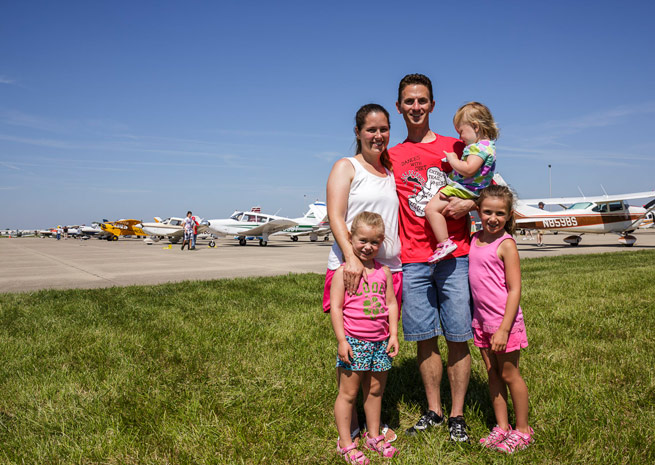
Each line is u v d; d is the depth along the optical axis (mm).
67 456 1989
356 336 1973
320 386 2785
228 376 3031
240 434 2168
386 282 2068
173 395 2674
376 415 2092
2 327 4406
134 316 4863
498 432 2160
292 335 3998
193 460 1958
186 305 5465
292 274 8867
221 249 23438
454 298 2254
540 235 21250
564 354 3340
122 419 2350
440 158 2365
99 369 3107
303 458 1996
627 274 7617
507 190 2062
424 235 2305
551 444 2053
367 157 2195
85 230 54375
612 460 1870
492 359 2174
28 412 2426
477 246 2182
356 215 2086
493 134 2281
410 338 2352
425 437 2176
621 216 19062
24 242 41188
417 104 2342
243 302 5668
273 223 26906
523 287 6492
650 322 4223
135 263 13812
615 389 2639
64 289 7434
